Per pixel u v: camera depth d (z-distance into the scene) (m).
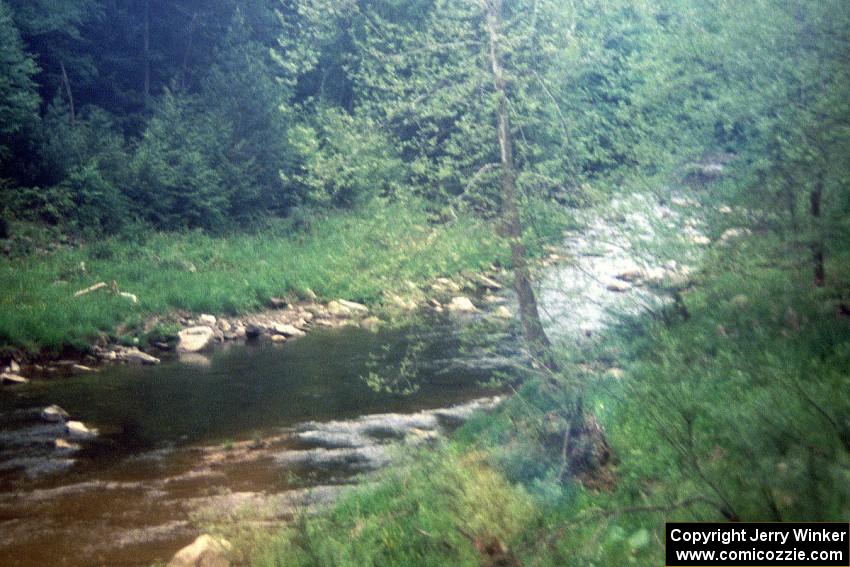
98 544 10.08
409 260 10.57
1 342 20.69
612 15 11.20
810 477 5.79
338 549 8.34
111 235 30.89
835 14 9.30
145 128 40.94
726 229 10.13
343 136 11.46
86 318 22.64
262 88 36.91
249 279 28.28
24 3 37.06
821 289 9.90
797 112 9.45
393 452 11.76
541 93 11.26
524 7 11.61
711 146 10.34
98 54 43.91
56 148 31.62
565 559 6.70
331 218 33.94
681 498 6.73
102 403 17.22
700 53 10.04
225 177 34.97
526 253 10.27
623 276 11.86
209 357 21.94
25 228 29.00
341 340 23.47
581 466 8.73
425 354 20.33
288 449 13.75
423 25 11.93
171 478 12.55
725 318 10.32
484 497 7.76
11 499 11.78
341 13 12.23
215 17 45.72
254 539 8.91
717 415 7.61
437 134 11.56
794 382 6.84
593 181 10.52
